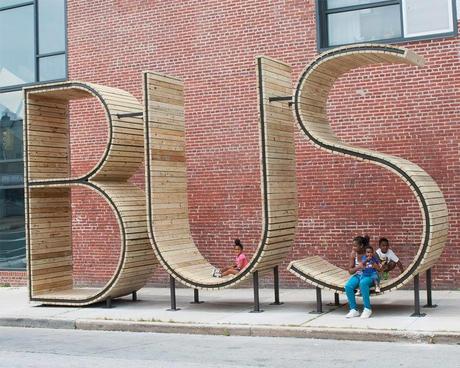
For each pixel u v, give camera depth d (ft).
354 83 51.16
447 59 48.78
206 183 55.88
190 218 56.29
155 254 45.57
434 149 48.88
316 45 52.65
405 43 50.11
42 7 63.77
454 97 48.49
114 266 59.31
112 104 46.96
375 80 50.57
